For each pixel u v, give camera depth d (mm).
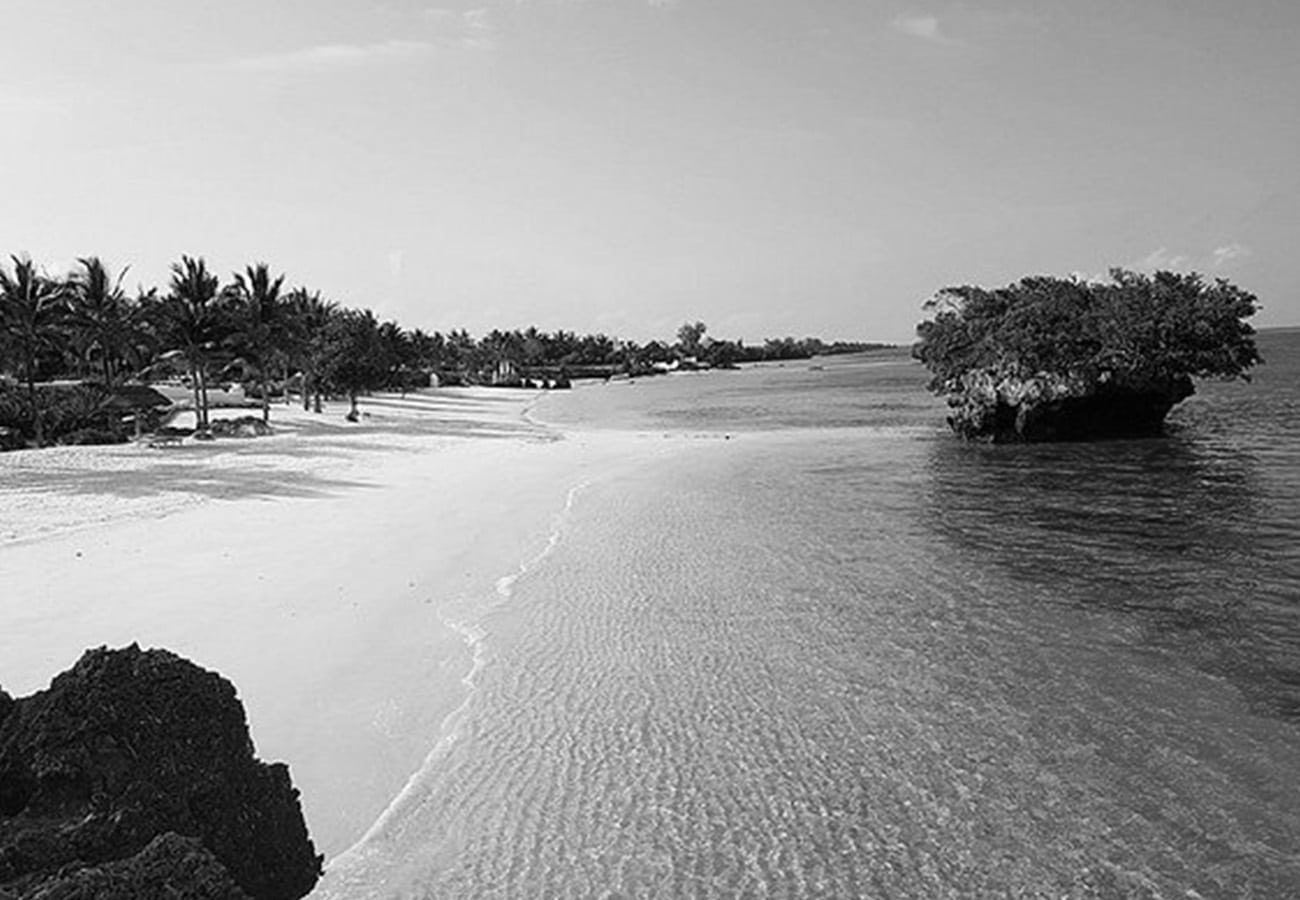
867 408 91250
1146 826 10539
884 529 28141
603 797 11352
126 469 38250
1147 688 14688
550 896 9336
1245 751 12359
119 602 18297
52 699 7805
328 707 13906
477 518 29375
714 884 9523
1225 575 21531
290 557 22703
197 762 7945
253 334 66375
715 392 137500
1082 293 54906
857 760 12297
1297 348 195250
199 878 6203
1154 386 50438
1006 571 22516
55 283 56719
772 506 32625
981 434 52438
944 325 56906
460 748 12695
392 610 18766
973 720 13539
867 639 17312
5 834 7055
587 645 17000
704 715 13820
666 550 25141
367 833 10555
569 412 96875
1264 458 41375
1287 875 9492
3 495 30859
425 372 160375
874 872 9719
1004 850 10102
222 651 15875
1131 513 29922
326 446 51250
